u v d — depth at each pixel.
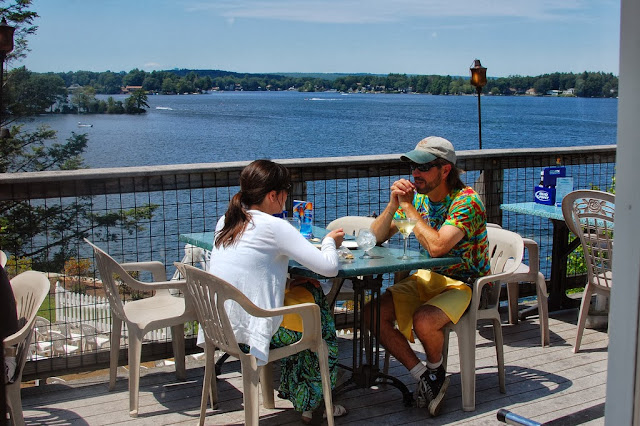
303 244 2.90
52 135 23.39
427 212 3.59
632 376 1.84
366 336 3.55
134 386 3.26
